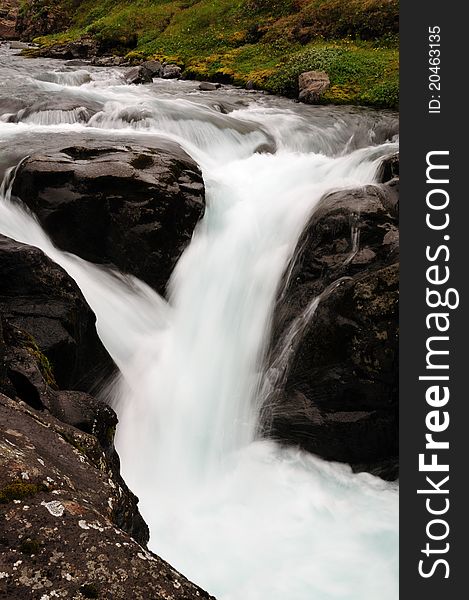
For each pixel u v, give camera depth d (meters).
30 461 3.18
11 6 45.06
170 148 9.83
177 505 6.21
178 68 22.61
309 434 6.82
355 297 6.59
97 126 12.23
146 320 7.54
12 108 12.95
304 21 22.77
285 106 16.23
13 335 4.89
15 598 2.37
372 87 17.00
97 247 7.71
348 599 5.14
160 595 2.54
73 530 2.71
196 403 7.21
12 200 7.91
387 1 21.11
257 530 5.93
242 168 10.84
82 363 6.14
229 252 8.49
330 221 7.53
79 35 30.62
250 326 7.83
